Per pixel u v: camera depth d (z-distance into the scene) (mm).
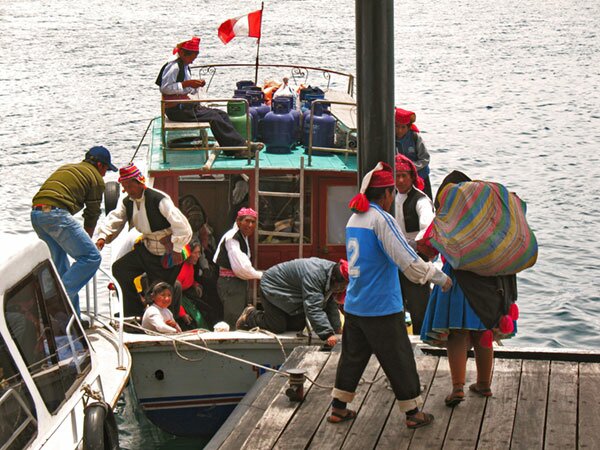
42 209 11695
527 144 36219
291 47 63906
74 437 8375
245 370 12227
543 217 25438
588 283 20094
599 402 9586
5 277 7781
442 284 8719
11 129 37969
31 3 103250
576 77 55531
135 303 13523
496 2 109562
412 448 8836
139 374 12109
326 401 9883
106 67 55625
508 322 9180
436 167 32094
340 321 12336
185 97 15086
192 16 88125
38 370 8078
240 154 14562
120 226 13328
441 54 64875
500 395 9766
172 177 14281
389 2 9688
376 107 9836
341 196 14133
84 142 35438
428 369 10445
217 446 9047
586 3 108438
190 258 13875
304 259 12164
